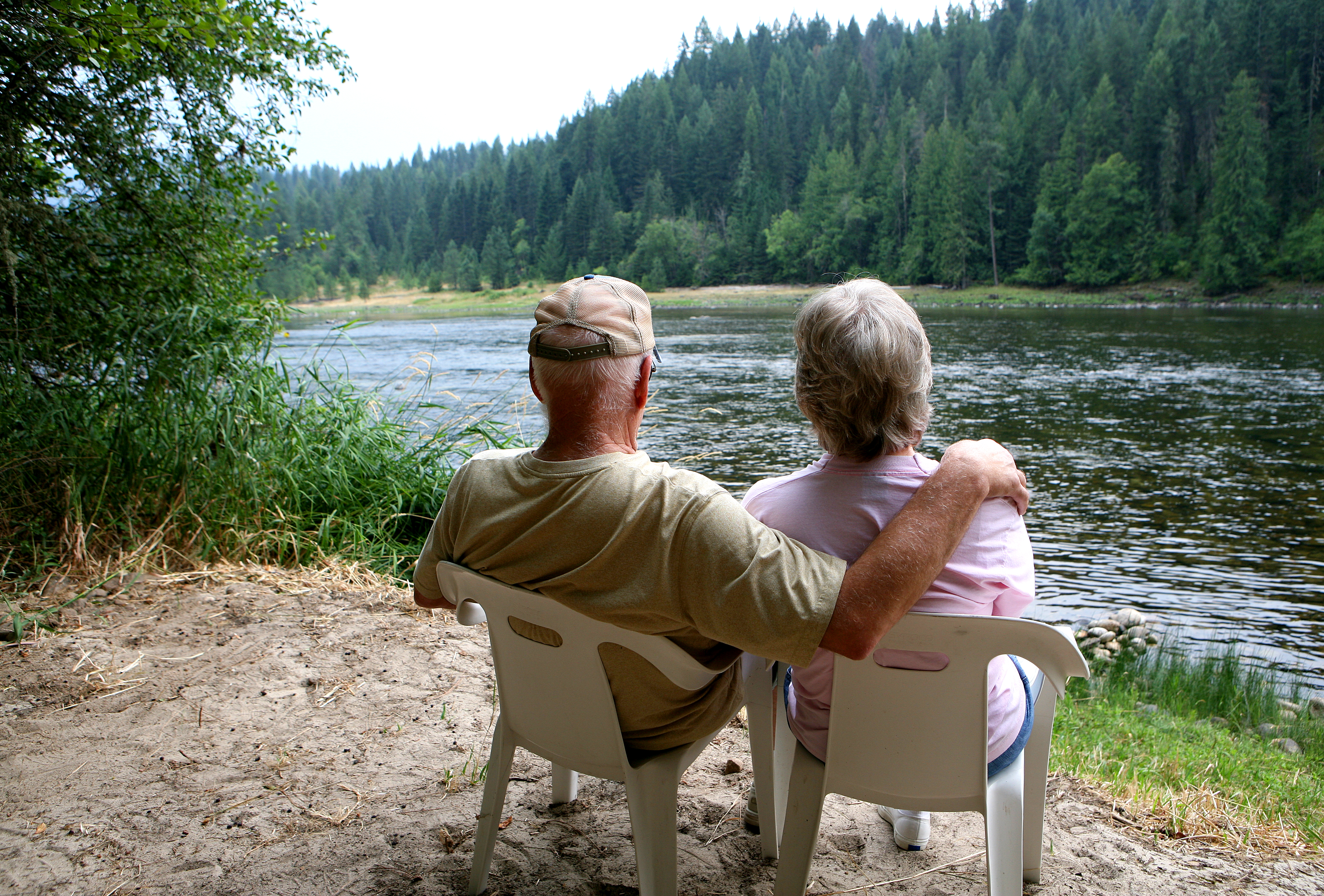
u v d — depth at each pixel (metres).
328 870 1.84
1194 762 3.04
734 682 1.55
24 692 2.67
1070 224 75.12
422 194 179.00
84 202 4.41
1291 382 19.66
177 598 3.46
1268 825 2.28
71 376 4.21
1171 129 76.25
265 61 4.79
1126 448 12.88
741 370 22.39
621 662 1.40
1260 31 76.75
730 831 1.99
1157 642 5.70
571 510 1.31
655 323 47.81
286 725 2.52
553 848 1.91
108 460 3.88
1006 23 135.88
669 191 123.19
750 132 123.94
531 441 5.34
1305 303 58.44
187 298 4.70
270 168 5.06
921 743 1.39
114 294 4.50
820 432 1.50
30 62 3.90
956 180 82.56
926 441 13.70
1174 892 1.80
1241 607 6.48
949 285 82.50
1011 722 1.46
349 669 2.90
